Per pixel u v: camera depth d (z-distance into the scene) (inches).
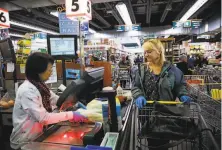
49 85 114.9
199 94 100.3
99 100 60.0
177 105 67.4
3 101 113.7
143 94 76.7
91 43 330.0
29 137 59.1
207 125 60.4
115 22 652.1
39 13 412.8
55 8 401.7
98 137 46.8
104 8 406.6
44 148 45.3
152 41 79.0
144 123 64.6
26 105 55.4
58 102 53.6
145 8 465.4
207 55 572.1
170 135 60.8
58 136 51.3
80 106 65.0
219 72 226.5
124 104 83.9
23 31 636.7
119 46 454.9
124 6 339.3
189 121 60.6
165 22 652.1
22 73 127.4
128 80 302.0
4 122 107.2
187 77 215.6
